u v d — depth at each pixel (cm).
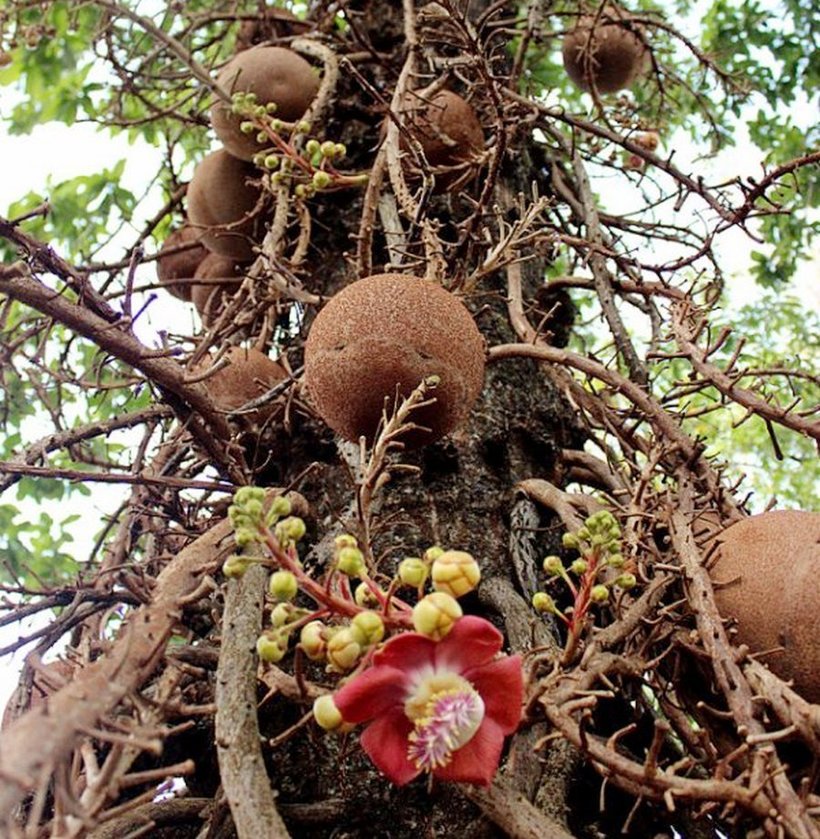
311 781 118
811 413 133
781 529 120
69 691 79
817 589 112
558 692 101
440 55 216
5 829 67
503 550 143
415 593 131
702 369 140
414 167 166
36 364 146
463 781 84
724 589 117
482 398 161
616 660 110
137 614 99
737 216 165
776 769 90
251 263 209
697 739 113
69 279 132
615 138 196
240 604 107
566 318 200
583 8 240
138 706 90
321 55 200
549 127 225
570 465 167
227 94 193
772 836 88
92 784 78
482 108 206
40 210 131
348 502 149
